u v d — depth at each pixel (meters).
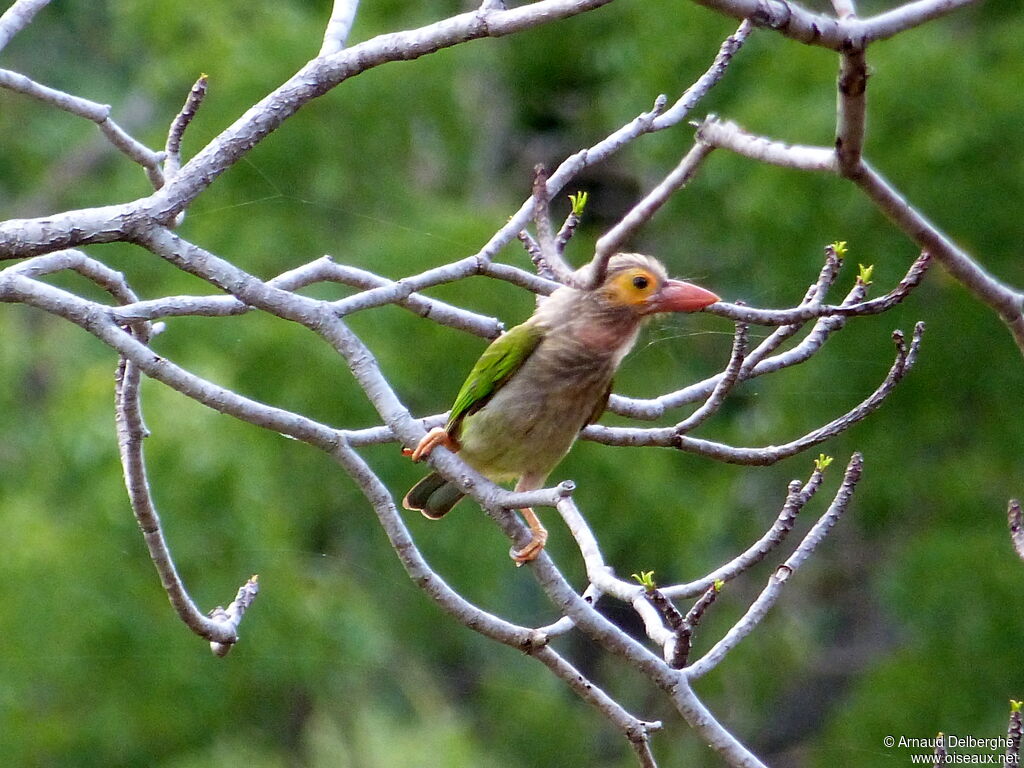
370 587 15.30
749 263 15.80
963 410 15.20
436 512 6.99
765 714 17.62
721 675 17.33
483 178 18.62
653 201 6.12
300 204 15.41
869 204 13.95
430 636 15.82
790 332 6.51
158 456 12.72
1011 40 14.70
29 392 16.45
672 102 15.48
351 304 5.95
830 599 17.80
